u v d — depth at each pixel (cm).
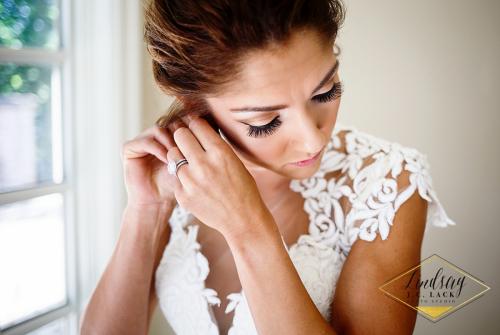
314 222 95
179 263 107
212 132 79
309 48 66
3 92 123
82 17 138
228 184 76
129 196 104
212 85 71
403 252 80
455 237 154
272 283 73
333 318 83
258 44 64
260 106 70
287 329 72
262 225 75
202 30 67
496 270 151
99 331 105
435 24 146
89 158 146
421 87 151
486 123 145
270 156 81
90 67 141
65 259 147
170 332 182
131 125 149
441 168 153
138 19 147
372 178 89
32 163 134
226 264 103
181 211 112
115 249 108
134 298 105
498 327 152
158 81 83
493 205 149
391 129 157
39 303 141
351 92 160
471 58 143
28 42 128
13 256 131
